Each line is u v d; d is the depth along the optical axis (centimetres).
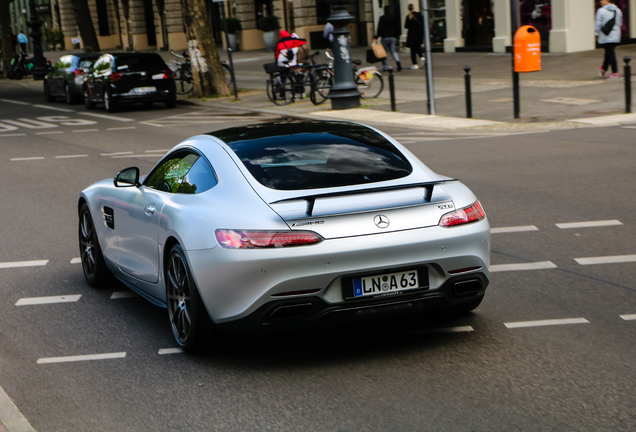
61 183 1287
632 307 600
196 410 448
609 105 1794
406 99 2195
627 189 1023
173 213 544
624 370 477
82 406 461
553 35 2836
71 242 898
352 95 2119
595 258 740
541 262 738
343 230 483
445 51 3453
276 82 2378
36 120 2344
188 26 2683
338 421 423
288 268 475
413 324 583
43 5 8012
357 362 512
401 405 440
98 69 2544
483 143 1477
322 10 4369
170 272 552
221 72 2717
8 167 1477
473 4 3294
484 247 522
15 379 509
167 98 2502
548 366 489
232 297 489
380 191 489
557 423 409
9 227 984
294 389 471
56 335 595
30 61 4447
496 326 571
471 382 468
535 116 1748
